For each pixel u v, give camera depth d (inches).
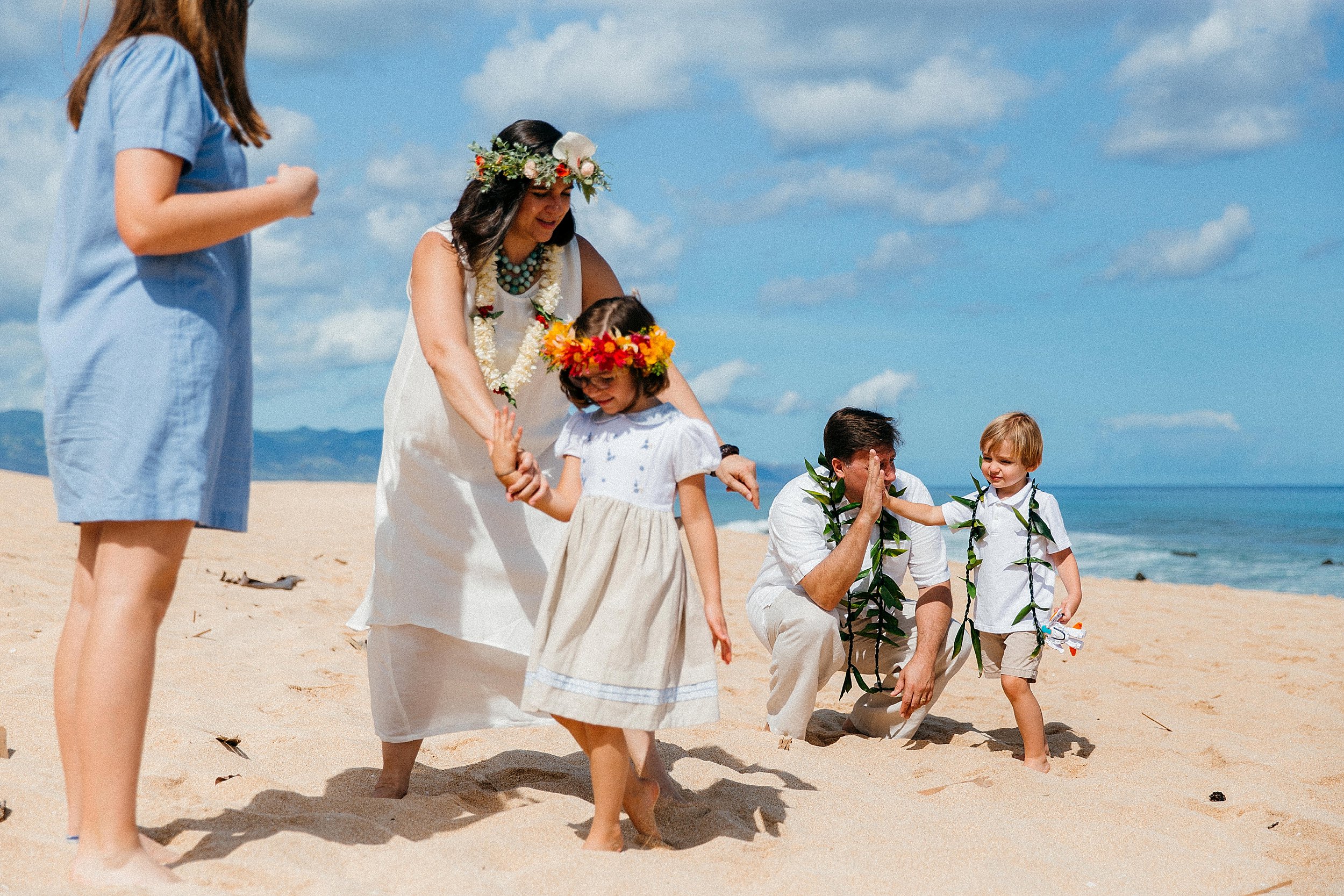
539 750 150.0
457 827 111.1
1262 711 200.5
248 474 98.7
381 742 141.7
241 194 88.1
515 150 115.7
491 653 123.3
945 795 136.8
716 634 106.5
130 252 88.8
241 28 95.9
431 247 120.6
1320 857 116.2
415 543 120.7
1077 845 117.0
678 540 107.5
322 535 527.8
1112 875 108.4
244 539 462.3
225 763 131.3
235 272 96.3
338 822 106.5
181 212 85.4
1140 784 149.4
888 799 131.0
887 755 164.9
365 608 125.3
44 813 103.0
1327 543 1003.3
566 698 100.7
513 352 123.6
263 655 205.9
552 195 117.8
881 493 162.7
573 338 107.5
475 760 145.6
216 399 90.8
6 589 236.4
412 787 128.0
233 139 94.6
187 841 98.8
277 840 98.4
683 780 135.0
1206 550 909.2
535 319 123.3
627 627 102.1
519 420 126.1
